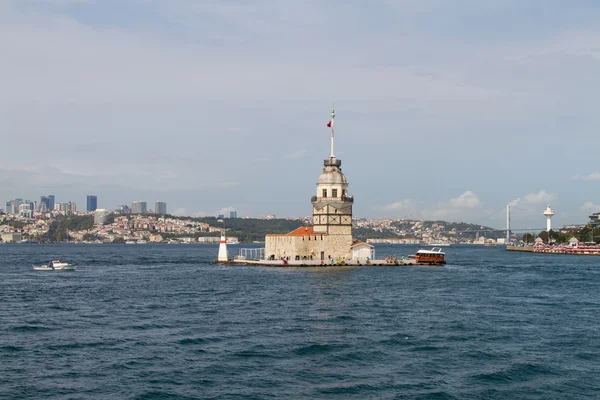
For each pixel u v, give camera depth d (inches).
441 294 4958.2
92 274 7313.0
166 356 2819.9
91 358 2785.4
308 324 3548.2
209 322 3614.7
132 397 2289.6
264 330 3373.5
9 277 6870.1
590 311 4082.2
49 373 2564.0
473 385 2458.2
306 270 7426.2
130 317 3799.2
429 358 2817.4
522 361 2775.6
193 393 2335.1
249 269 7696.9
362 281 6008.9
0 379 2480.3
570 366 2714.1
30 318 3777.1
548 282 6161.4
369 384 2454.5
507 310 4106.8
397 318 3757.4
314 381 2485.2
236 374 2561.5
